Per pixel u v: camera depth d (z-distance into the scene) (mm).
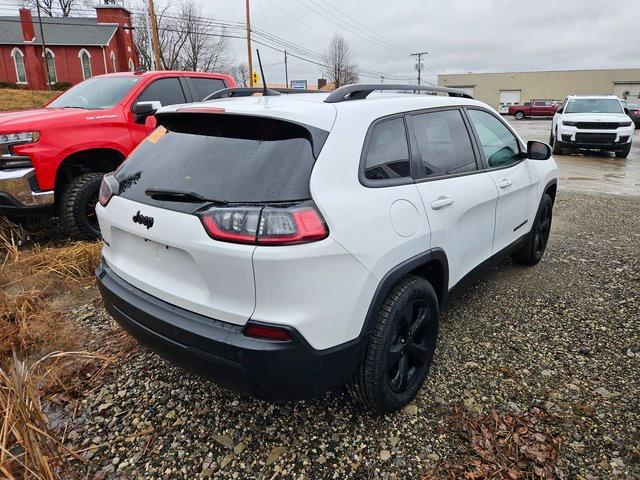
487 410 2541
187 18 44219
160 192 2146
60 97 6082
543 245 4773
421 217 2465
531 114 43281
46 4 52906
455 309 3715
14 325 3395
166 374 2875
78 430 2432
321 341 1987
